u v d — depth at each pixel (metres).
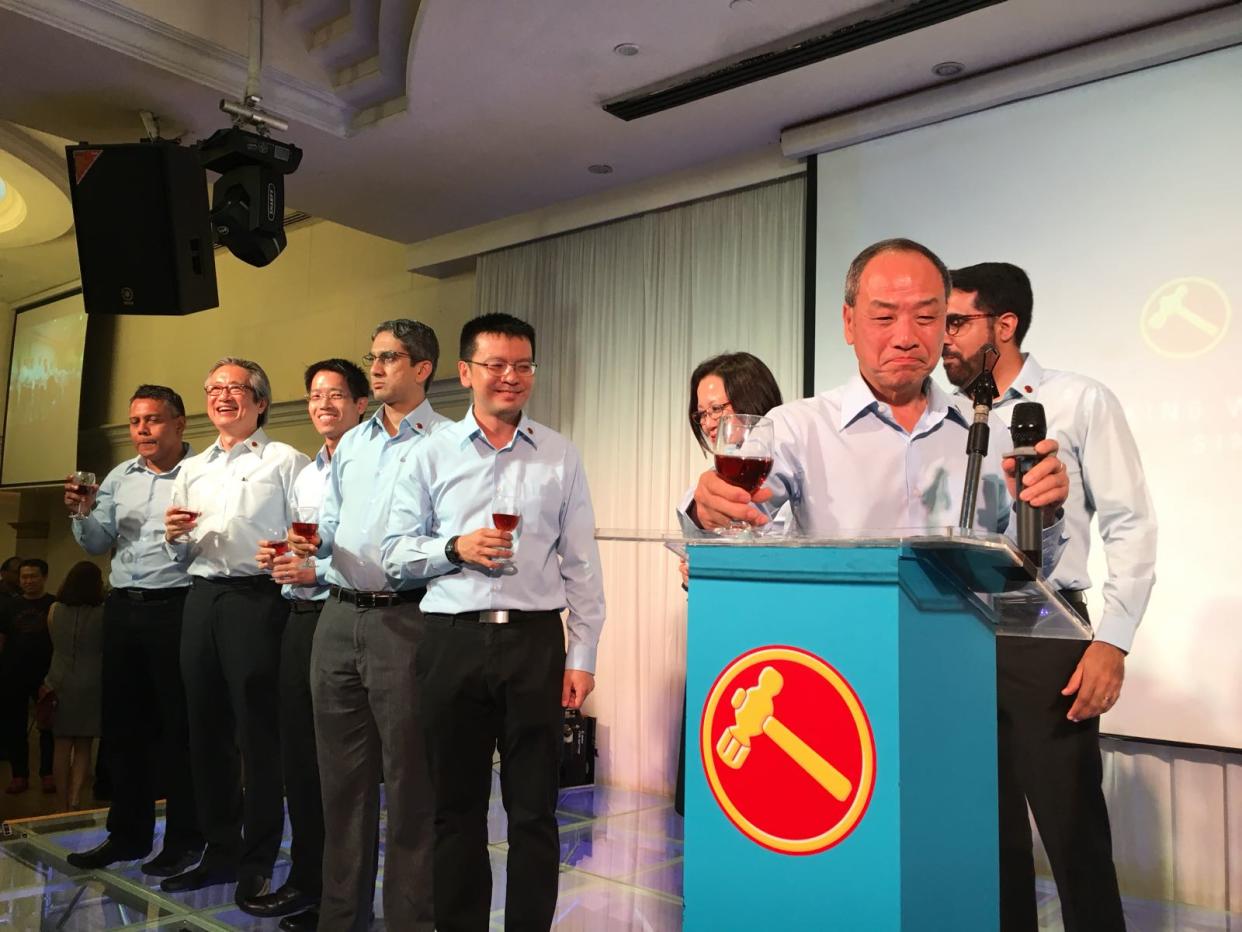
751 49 3.89
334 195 5.43
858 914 0.97
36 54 3.89
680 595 4.88
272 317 7.87
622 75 4.11
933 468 1.73
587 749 5.08
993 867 1.17
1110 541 2.39
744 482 1.40
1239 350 3.30
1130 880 3.46
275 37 4.32
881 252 1.62
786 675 1.05
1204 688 3.28
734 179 4.80
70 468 9.27
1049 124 3.77
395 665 2.55
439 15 3.75
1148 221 3.52
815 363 4.30
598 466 5.27
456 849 2.34
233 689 3.13
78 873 3.39
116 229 4.02
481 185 5.25
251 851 3.04
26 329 10.16
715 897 1.08
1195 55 3.46
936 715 1.05
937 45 3.72
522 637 2.35
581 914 2.98
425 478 2.54
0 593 6.09
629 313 5.24
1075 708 2.12
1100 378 3.57
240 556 3.18
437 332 6.45
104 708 3.54
